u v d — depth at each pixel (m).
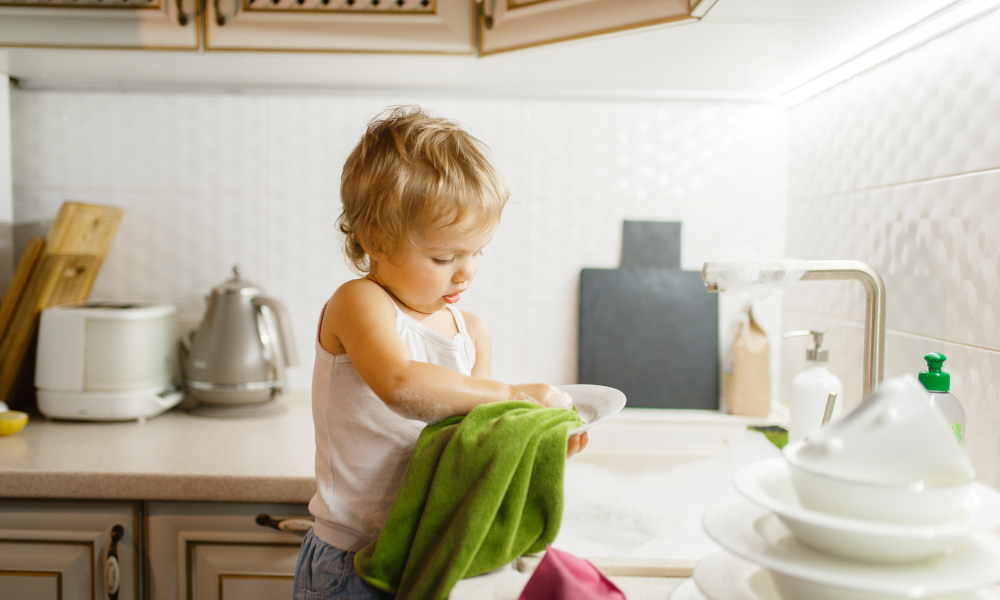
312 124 1.38
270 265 1.40
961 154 0.83
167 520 0.94
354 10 1.10
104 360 1.18
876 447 0.38
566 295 1.40
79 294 1.35
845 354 1.13
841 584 0.37
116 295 1.41
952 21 0.84
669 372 1.37
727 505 0.50
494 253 1.40
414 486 0.62
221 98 1.38
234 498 0.92
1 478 0.93
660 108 1.37
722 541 0.43
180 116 1.38
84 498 0.94
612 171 1.38
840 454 0.39
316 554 0.73
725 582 0.48
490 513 0.55
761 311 1.41
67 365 1.18
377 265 0.75
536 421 0.60
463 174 0.68
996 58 0.77
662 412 1.36
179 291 1.41
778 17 0.88
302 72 1.26
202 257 1.40
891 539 0.37
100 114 1.38
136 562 0.95
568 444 0.66
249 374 1.23
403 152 0.69
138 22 1.10
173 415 1.27
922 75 0.92
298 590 0.73
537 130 1.38
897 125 0.98
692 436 1.22
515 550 0.58
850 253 1.12
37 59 1.20
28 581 0.95
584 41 1.01
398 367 0.65
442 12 1.09
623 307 1.38
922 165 0.92
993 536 0.43
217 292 1.25
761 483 0.46
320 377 0.77
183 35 1.11
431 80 1.31
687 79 1.27
